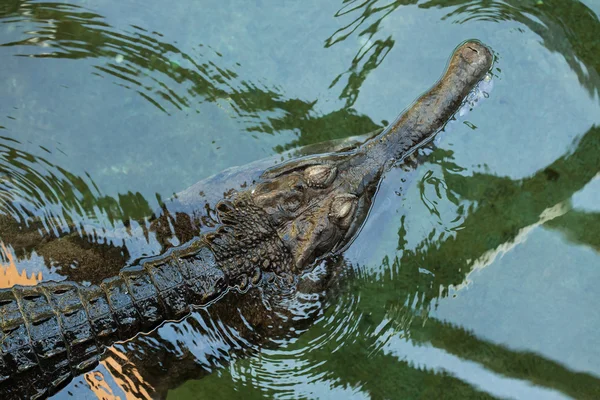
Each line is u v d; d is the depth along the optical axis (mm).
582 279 6621
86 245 6539
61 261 6371
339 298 6582
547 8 7438
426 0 7531
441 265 6707
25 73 7391
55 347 5598
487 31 7375
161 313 6070
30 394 5586
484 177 6941
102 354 5918
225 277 6293
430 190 6887
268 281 6453
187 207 6785
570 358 6312
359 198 6559
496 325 6500
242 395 6266
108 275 6297
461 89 6938
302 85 7305
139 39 7543
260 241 6414
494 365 6340
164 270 6164
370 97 7215
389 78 7285
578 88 7184
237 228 6438
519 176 6949
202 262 6270
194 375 6297
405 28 7438
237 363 6375
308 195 6422
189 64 7426
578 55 7277
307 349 6453
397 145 6832
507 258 6719
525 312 6523
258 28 7562
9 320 5566
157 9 7664
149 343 6094
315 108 7199
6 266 6293
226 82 7336
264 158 7012
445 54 7344
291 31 7535
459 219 6832
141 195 6984
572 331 6430
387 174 6797
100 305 5875
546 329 6445
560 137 7039
